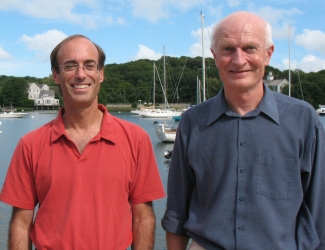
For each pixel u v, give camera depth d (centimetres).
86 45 292
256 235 266
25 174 292
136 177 303
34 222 290
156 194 310
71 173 283
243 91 274
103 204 283
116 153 292
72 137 294
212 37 286
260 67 271
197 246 292
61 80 292
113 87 9800
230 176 274
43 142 293
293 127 270
